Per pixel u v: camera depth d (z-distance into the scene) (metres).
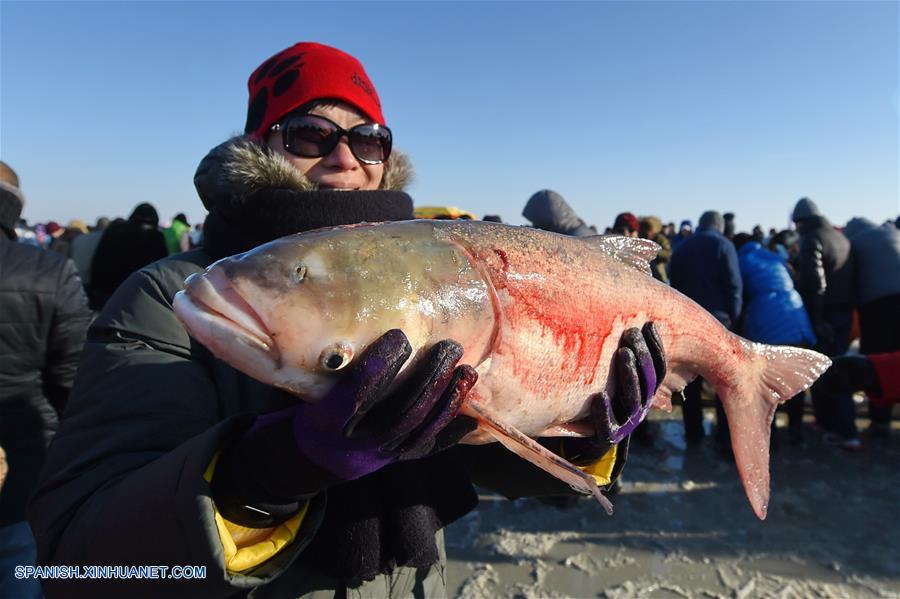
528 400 0.56
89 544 0.37
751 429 0.85
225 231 0.58
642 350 0.62
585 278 0.61
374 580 0.56
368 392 0.41
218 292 0.42
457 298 0.50
